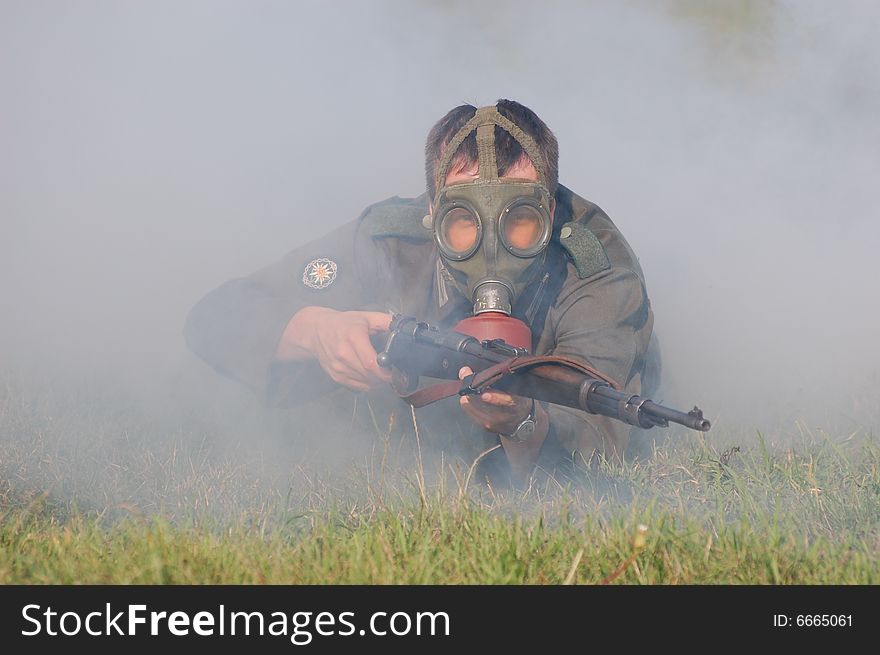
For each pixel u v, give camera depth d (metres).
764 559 9.55
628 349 13.05
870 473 12.81
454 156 12.33
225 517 11.89
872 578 9.32
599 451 13.16
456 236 11.98
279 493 12.62
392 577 9.20
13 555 9.91
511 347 11.00
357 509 11.79
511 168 12.09
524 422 11.53
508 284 11.84
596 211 14.18
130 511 11.04
